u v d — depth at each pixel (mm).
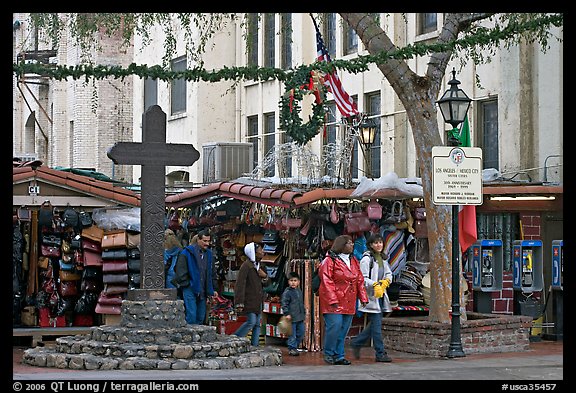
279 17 32750
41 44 40625
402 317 19203
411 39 27344
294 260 18719
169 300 15984
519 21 20703
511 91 24422
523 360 16625
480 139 25656
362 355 17594
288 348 17953
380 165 28578
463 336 17750
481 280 20516
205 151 29938
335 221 19094
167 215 24031
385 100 28375
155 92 38000
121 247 19125
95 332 15828
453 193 16859
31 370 14727
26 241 19547
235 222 21344
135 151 16109
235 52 34969
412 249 20141
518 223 21188
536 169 23719
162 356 15078
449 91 17297
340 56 30109
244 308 17703
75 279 19359
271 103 33281
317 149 30422
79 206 19266
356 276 16250
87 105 40469
